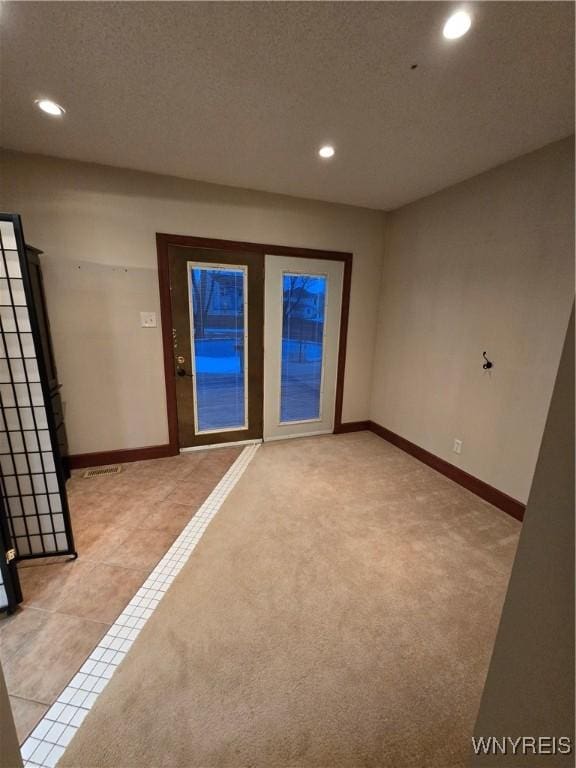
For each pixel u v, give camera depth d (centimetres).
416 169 238
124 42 129
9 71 145
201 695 120
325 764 103
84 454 285
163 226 269
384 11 113
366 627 147
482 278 246
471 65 137
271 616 152
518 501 229
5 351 155
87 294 261
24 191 234
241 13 115
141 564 182
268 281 314
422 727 112
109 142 210
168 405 303
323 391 366
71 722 112
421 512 235
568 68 137
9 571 147
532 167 208
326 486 267
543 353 210
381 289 361
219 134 198
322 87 154
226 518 223
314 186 277
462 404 269
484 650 139
